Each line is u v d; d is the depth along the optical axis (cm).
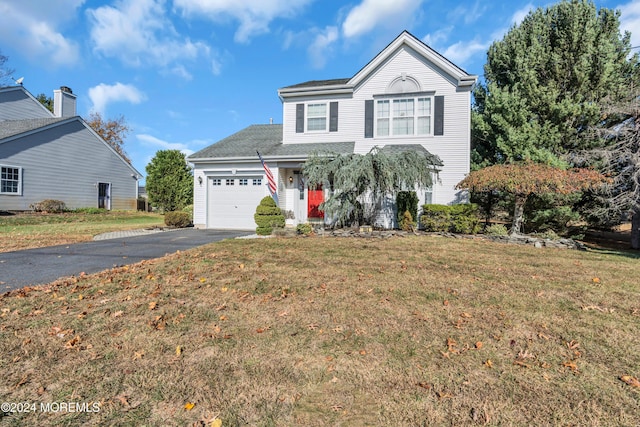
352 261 658
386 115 1312
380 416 217
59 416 215
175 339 321
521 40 1364
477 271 588
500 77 1485
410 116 1285
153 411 221
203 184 1366
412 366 275
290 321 363
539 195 1063
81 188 2041
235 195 1345
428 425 208
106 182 2225
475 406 226
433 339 323
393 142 1295
